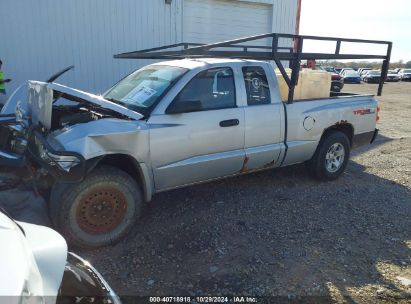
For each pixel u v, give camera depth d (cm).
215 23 1086
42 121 371
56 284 188
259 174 582
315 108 523
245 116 453
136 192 378
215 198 485
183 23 1034
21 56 863
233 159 452
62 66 907
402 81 4622
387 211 464
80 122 381
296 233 399
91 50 929
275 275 324
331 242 383
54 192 348
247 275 322
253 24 1143
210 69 436
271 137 482
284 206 468
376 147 802
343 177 591
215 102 436
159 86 421
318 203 481
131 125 372
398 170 638
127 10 948
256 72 475
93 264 335
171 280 314
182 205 461
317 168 548
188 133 408
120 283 308
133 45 975
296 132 506
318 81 564
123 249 362
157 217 429
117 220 369
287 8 1170
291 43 1202
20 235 203
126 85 468
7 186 397
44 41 877
